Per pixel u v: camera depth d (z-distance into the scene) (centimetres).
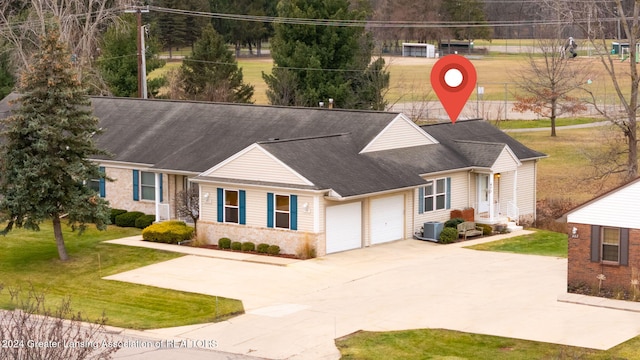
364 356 2772
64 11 7888
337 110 4778
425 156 4619
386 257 4034
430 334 2964
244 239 4184
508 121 8306
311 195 3984
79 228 4106
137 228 4672
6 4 8269
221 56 7775
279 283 3616
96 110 5369
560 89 7788
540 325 3017
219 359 2756
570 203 5569
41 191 3909
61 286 3691
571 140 7500
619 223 3244
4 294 3534
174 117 5097
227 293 3491
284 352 2820
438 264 3894
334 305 3312
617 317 3069
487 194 4812
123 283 3678
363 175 4216
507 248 4234
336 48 7575
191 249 4206
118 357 2762
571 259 3353
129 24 7481
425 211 4528
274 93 7575
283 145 4200
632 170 5412
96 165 4088
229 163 4219
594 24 6744
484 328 3011
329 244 4084
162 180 4694
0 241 4381
